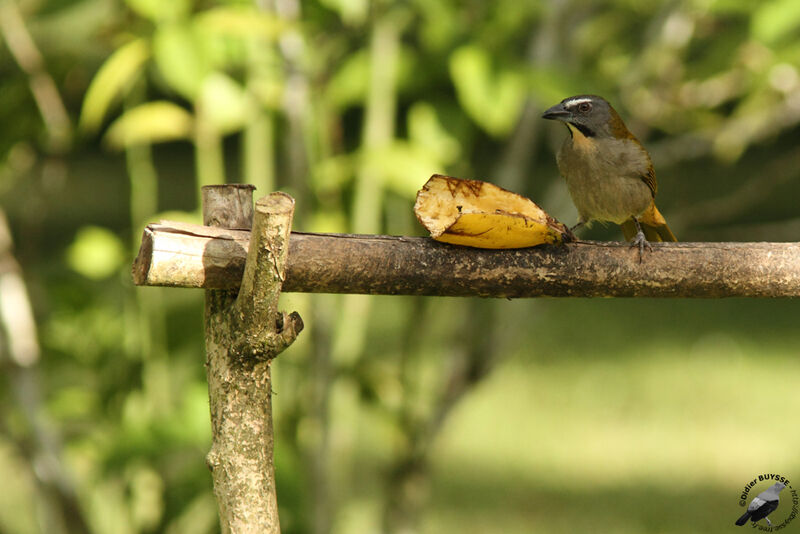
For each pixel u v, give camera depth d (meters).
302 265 4.40
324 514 8.09
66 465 8.16
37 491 8.22
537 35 8.30
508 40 7.89
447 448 16.06
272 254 3.88
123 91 8.73
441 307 9.27
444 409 8.78
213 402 4.14
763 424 16.67
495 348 8.70
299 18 7.76
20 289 8.21
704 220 9.27
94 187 44.47
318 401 8.05
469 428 17.20
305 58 7.71
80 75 8.93
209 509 8.58
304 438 8.40
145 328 8.65
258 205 3.86
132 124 8.05
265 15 7.12
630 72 8.95
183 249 4.09
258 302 3.95
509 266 4.59
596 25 9.70
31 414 8.12
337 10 7.51
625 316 27.30
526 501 13.56
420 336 9.30
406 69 7.93
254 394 4.11
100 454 8.15
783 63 7.98
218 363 4.12
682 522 12.56
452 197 4.64
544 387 19.73
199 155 8.20
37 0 8.15
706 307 28.30
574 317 27.39
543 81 6.96
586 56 9.65
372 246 4.48
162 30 6.71
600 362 21.89
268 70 7.89
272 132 8.36
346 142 8.94
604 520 12.64
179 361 9.05
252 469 4.10
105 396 8.80
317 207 8.27
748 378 20.02
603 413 17.73
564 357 22.45
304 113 7.67
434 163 7.54
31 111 8.71
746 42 8.38
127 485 8.56
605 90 8.05
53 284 9.04
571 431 16.75
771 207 36.38
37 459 8.12
